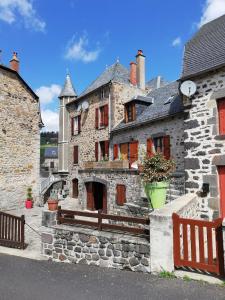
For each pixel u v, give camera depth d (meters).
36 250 7.46
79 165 20.50
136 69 19.44
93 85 20.97
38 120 16.38
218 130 8.02
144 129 14.49
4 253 7.15
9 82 14.91
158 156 8.07
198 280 4.73
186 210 6.48
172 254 5.06
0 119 14.35
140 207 9.83
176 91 14.96
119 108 17.89
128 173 13.14
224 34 8.77
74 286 4.87
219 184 7.96
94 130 19.22
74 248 6.24
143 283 4.83
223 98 8.00
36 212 14.16
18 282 5.14
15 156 15.00
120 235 5.82
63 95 22.50
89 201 16.66
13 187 14.81
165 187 7.88
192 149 8.54
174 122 12.55
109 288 4.72
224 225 4.65
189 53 9.62
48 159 56.81
